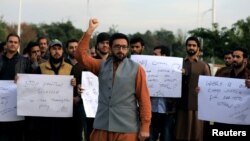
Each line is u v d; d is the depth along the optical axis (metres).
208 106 7.74
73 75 7.85
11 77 7.53
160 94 8.26
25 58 7.80
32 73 7.78
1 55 7.73
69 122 7.84
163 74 8.27
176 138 8.36
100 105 5.83
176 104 8.46
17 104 7.39
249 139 7.71
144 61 8.36
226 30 26.44
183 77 8.35
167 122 8.50
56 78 7.45
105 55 8.03
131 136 5.66
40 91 7.43
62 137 7.75
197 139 8.30
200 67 8.29
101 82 5.83
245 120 7.54
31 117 7.68
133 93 5.74
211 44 26.27
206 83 7.78
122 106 5.68
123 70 5.72
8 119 7.50
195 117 8.28
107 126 5.68
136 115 5.79
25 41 58.31
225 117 7.62
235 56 7.71
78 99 7.76
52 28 52.84
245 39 25.52
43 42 10.55
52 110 7.45
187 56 8.49
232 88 7.59
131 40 9.00
